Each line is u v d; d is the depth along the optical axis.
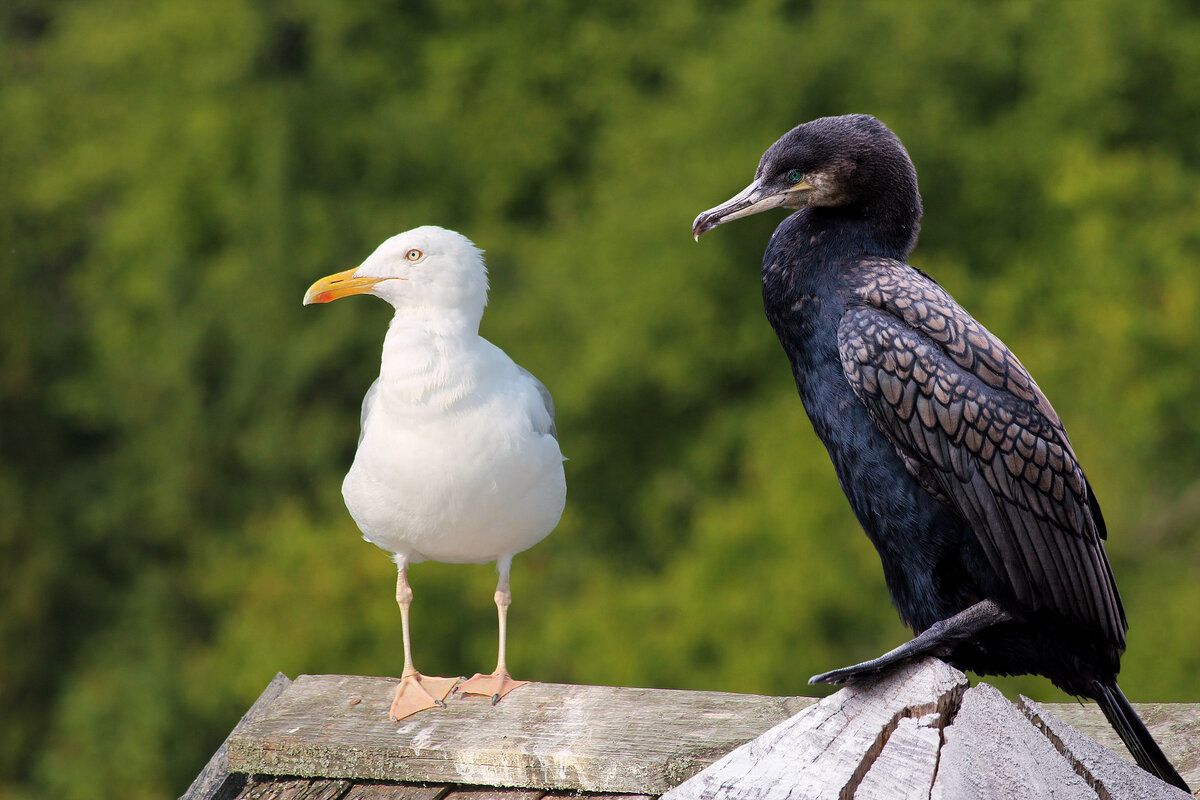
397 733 3.38
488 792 3.25
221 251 22.89
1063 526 3.26
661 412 19.70
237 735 3.40
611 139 20.92
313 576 17.92
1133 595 15.63
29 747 21.08
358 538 18.36
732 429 18.56
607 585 18.06
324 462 20.44
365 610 17.41
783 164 3.46
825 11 19.88
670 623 16.77
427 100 22.66
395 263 4.01
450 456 3.94
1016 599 3.25
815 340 3.40
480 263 4.07
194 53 23.62
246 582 19.14
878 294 3.32
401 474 3.97
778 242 3.51
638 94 21.80
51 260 25.17
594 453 19.92
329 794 3.30
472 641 17.45
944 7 19.03
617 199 20.03
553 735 3.30
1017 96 19.30
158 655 20.19
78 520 22.17
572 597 18.72
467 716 3.47
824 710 2.68
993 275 18.31
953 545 3.32
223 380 21.39
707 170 18.70
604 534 19.81
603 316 19.16
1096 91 18.30
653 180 19.70
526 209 22.86
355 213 21.59
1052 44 18.83
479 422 3.95
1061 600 3.25
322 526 19.16
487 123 22.30
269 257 21.16
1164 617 15.32
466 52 22.30
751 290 18.78
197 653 20.28
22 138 24.55
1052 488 3.24
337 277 4.06
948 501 3.28
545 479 4.09
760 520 16.39
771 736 2.62
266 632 17.69
